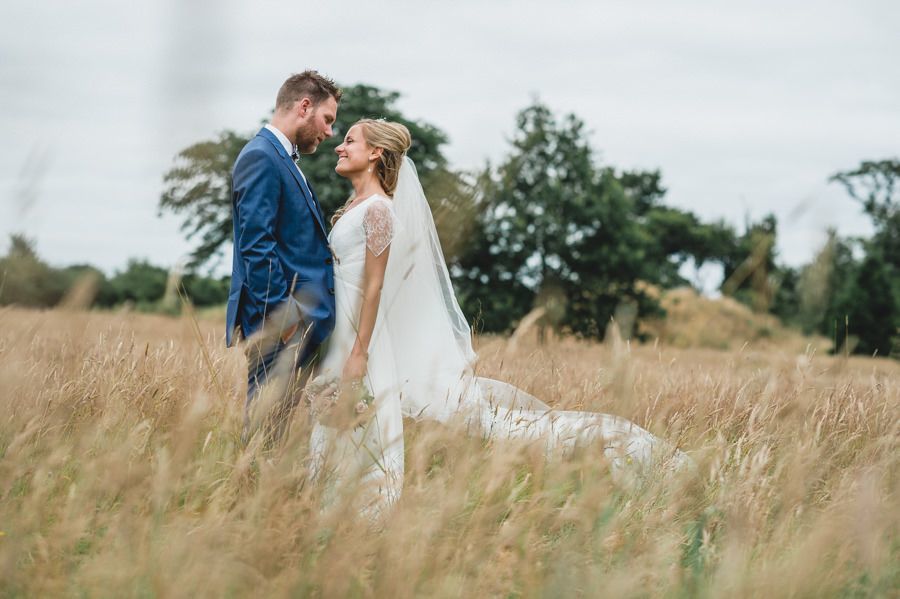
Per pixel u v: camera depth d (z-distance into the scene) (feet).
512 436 10.32
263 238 11.32
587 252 104.01
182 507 8.21
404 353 13.20
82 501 7.80
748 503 8.69
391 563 7.25
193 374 12.61
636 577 7.19
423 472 8.82
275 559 7.21
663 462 10.03
